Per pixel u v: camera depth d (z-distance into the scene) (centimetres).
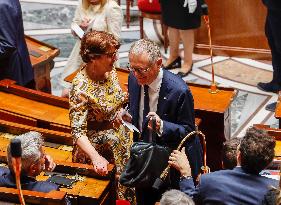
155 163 531
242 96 1028
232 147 493
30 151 456
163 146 541
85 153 550
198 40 1188
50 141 651
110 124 579
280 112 718
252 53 1164
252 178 436
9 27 755
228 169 488
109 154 588
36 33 1305
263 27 1138
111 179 539
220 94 765
